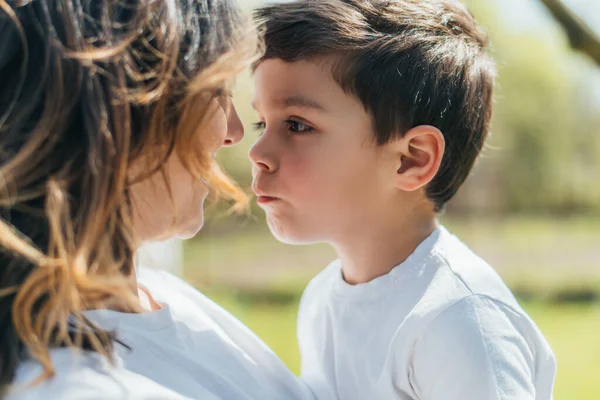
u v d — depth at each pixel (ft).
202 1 3.34
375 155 4.75
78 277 2.89
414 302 4.47
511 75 38.06
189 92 3.20
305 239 4.90
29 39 2.91
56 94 2.87
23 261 2.93
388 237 4.80
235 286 27.40
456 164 5.07
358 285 4.81
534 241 34.88
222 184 3.98
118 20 3.05
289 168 4.75
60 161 2.93
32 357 2.98
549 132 39.22
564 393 15.16
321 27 4.70
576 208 40.24
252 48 3.45
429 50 4.91
